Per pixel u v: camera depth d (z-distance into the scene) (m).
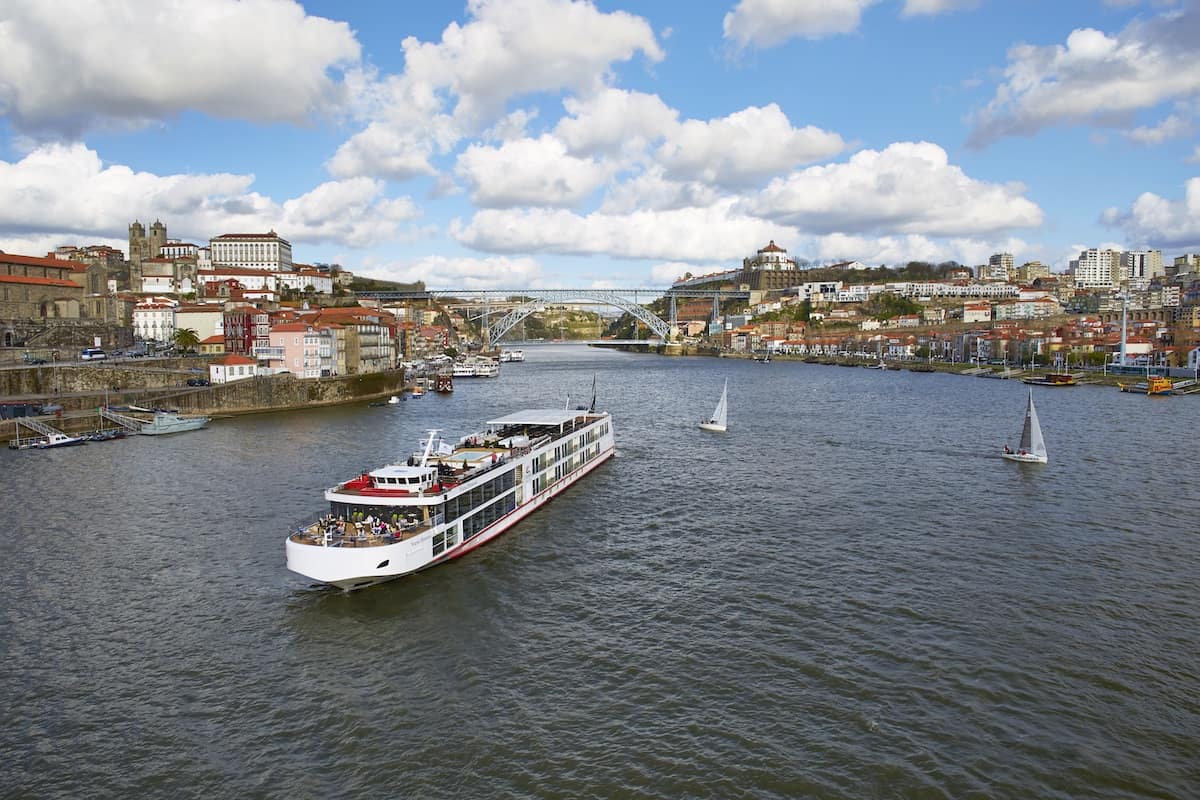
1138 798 28.45
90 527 61.94
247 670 38.44
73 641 41.75
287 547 47.25
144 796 29.02
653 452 97.62
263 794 29.03
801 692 35.69
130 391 126.62
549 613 44.91
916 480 79.69
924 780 29.38
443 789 29.17
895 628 42.44
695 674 37.44
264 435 112.19
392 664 38.91
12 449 98.62
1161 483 77.56
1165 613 44.47
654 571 51.75
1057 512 66.44
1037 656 39.12
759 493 74.06
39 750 31.91
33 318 168.50
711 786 29.09
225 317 173.00
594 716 33.91
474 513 56.47
